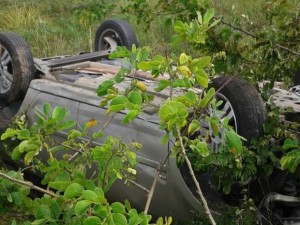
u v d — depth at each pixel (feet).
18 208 8.73
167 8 14.66
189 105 8.12
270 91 16.01
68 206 7.35
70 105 16.02
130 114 7.61
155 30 31.22
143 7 15.92
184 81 8.26
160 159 13.85
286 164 10.05
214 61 14.29
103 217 6.68
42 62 18.61
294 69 15.37
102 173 7.92
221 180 13.01
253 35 14.43
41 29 34.55
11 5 41.01
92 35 33.45
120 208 6.81
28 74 17.94
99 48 23.11
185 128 8.96
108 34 22.80
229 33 14.05
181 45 24.90
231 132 8.26
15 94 18.13
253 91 13.34
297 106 14.90
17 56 17.89
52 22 37.63
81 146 8.36
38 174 17.24
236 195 14.03
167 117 7.32
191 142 8.45
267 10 15.33
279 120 13.64
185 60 8.27
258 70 14.78
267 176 13.52
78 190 6.97
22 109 17.37
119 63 19.81
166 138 7.95
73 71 18.98
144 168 14.19
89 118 15.46
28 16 36.83
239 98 13.15
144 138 14.14
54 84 16.93
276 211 14.12
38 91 17.04
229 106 13.35
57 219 7.41
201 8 13.82
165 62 8.30
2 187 8.14
